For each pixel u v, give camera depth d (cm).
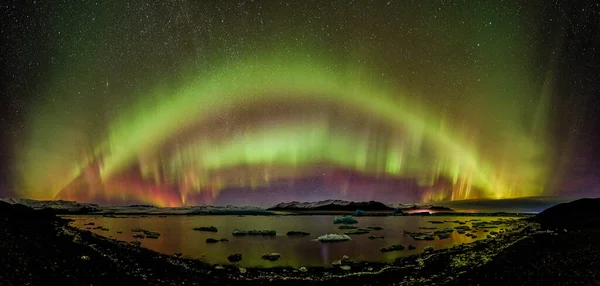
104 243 1008
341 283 705
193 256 945
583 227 1333
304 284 701
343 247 1087
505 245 1005
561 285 640
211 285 692
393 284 694
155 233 1341
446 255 917
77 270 705
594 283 643
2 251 692
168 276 740
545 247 927
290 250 1038
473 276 713
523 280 673
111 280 680
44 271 656
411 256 937
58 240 922
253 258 926
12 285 568
